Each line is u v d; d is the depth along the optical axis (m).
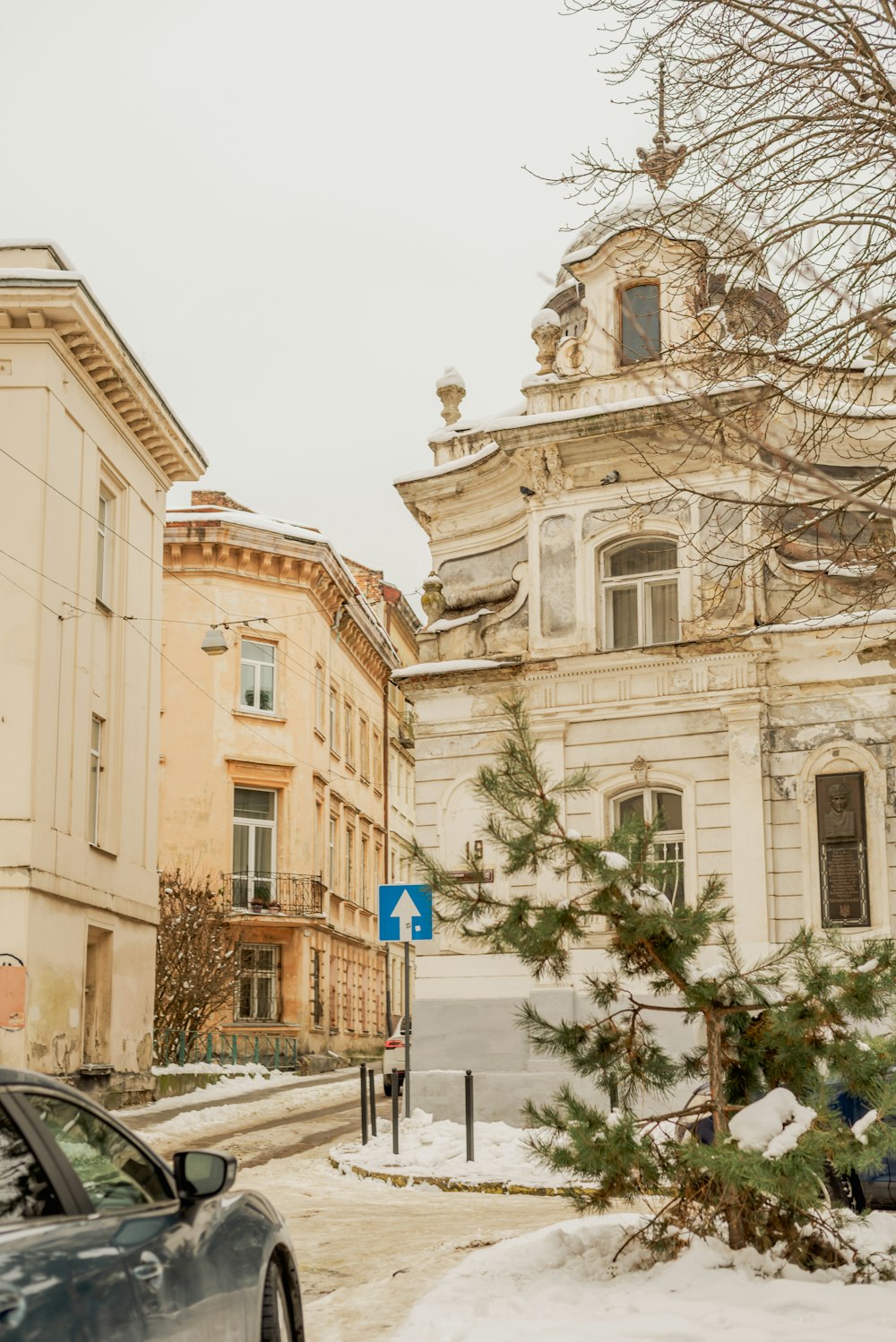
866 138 10.59
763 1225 8.17
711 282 11.73
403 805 62.72
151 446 29.91
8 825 22.97
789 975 8.51
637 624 22.75
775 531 12.08
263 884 42.56
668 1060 8.75
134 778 28.70
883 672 20.86
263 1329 5.17
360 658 52.97
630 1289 8.02
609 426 22.23
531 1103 8.59
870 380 11.47
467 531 24.66
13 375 24.38
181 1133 21.94
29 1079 4.20
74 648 25.47
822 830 20.98
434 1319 7.64
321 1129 21.91
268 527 43.00
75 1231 3.81
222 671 42.28
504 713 8.98
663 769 21.89
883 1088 7.90
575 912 8.50
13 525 24.02
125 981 27.75
